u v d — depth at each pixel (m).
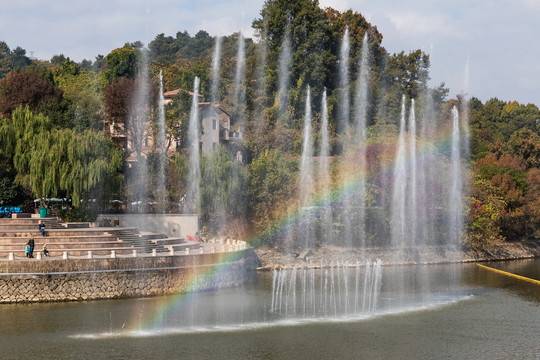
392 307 62.81
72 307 58.00
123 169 101.62
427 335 52.03
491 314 60.22
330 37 148.38
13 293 58.66
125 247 69.56
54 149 81.06
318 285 75.19
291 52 140.88
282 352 46.78
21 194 86.44
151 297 63.00
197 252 71.25
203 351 46.59
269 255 92.44
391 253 99.50
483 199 110.19
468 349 48.25
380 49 155.88
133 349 46.72
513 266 98.19
